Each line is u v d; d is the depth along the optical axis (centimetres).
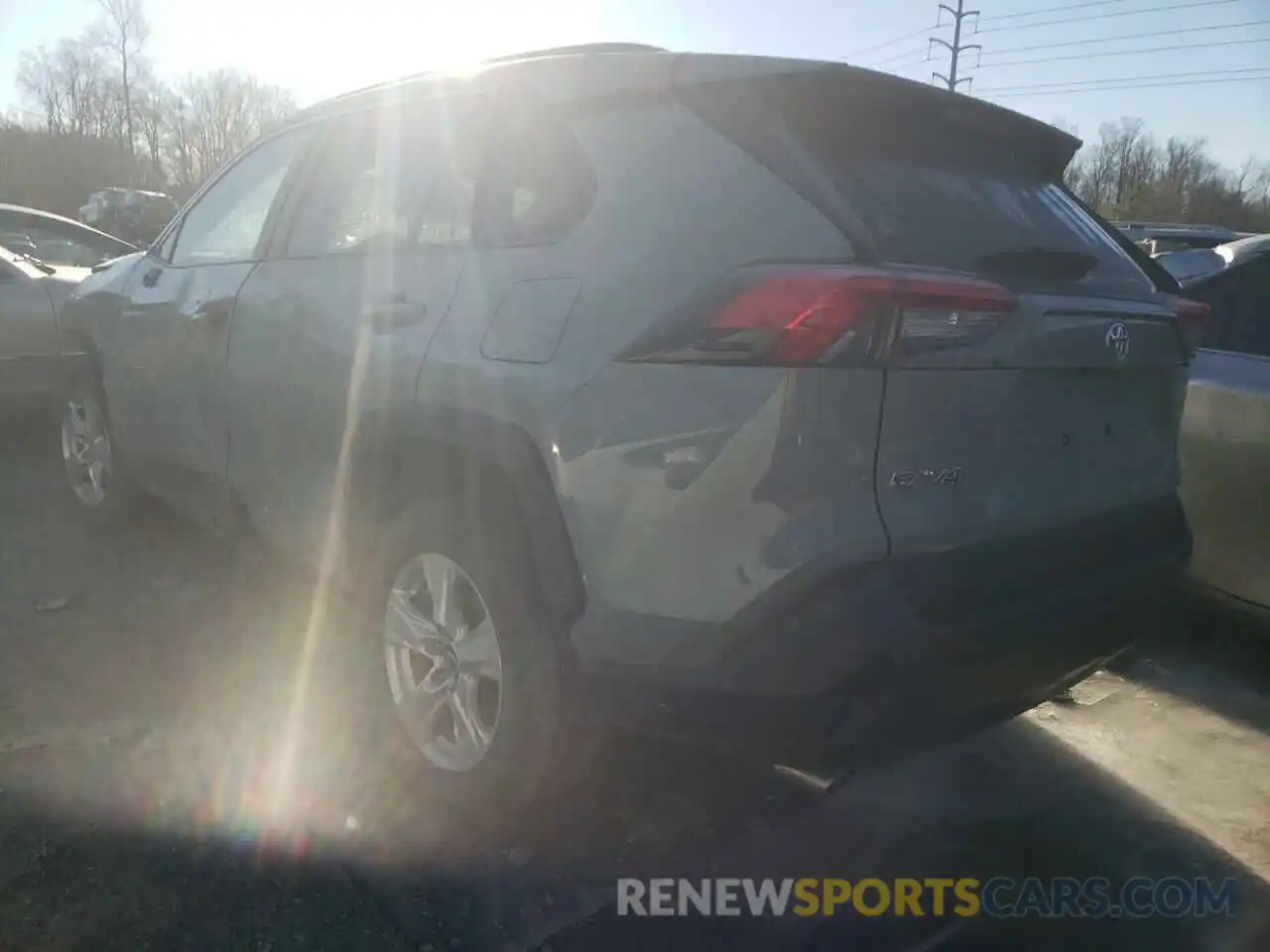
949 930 246
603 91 256
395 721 294
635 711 225
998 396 226
